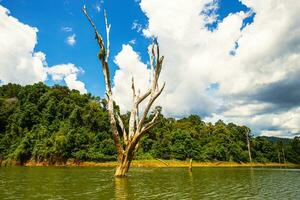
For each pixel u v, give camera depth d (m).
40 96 126.06
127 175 41.81
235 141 128.12
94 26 35.09
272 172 53.41
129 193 21.83
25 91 126.81
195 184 28.94
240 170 62.91
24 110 115.62
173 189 24.47
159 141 108.94
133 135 36.91
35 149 93.31
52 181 32.12
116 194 21.23
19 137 105.12
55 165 89.94
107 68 35.91
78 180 33.34
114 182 30.77
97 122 112.75
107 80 36.00
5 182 31.00
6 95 145.00
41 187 25.92
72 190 23.67
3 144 102.00
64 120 114.06
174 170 60.62
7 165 91.44
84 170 58.31
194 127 132.88
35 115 113.88
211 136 124.00
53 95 126.06
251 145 131.88
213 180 33.91
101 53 35.34
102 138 105.44
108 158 93.75
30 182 30.92
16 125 108.75
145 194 21.27
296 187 26.25
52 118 114.00
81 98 132.75
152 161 95.00
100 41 35.34
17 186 26.84
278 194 21.41
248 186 27.22
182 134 107.81
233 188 25.38
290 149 138.62
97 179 34.75
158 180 33.56
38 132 104.00
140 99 38.06
